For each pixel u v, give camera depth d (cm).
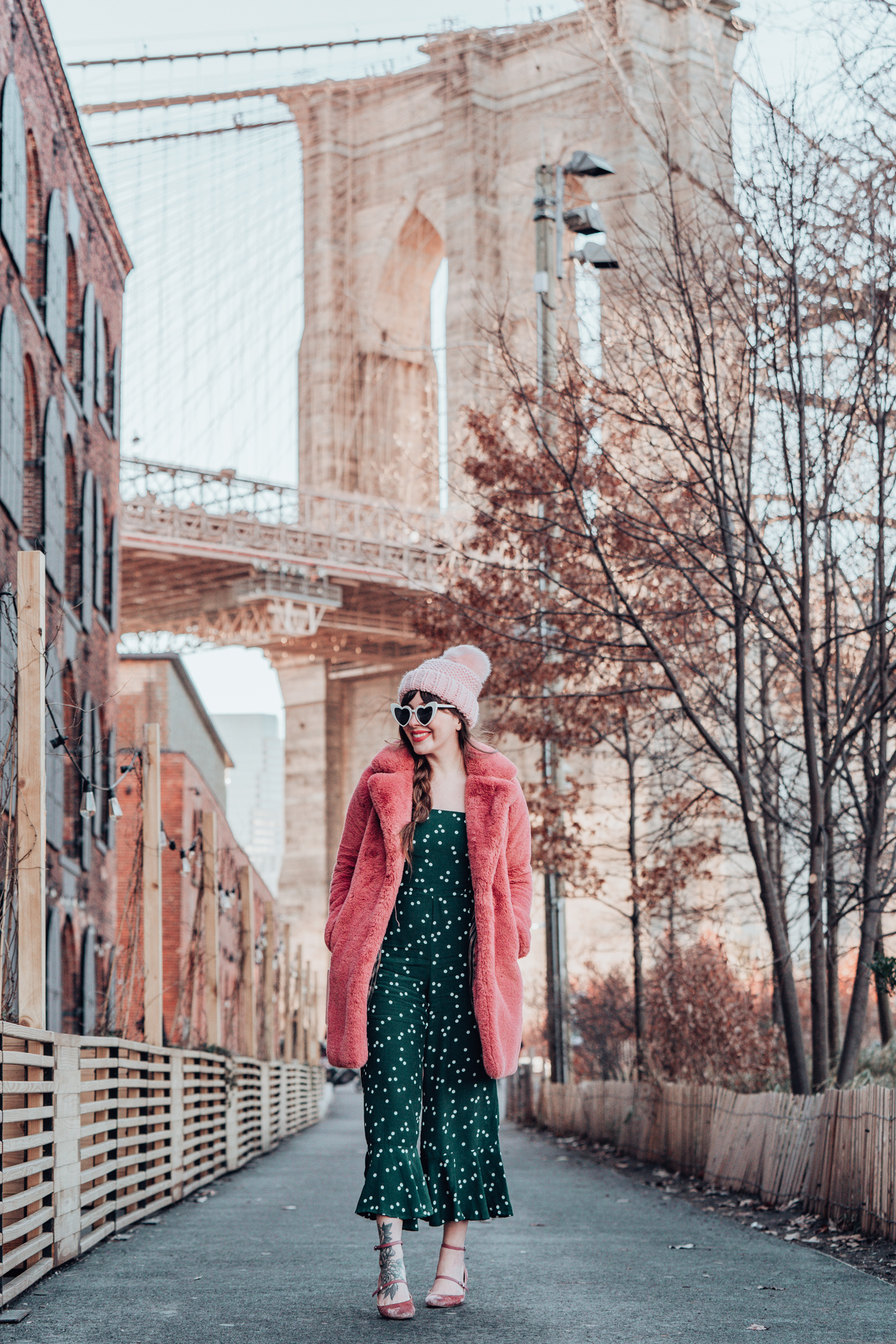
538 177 1758
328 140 9675
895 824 1230
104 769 2370
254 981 2097
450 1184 488
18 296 1734
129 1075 859
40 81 1891
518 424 1605
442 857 492
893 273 1029
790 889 1286
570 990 2686
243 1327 459
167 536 7000
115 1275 587
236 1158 1381
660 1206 938
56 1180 616
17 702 697
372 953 480
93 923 2208
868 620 1165
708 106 1186
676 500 1408
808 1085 1080
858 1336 445
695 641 1352
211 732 4566
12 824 689
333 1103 5066
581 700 1638
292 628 7294
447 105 8900
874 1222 700
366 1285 545
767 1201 892
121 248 2602
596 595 1459
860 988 1066
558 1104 2050
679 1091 1240
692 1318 473
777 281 1086
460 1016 488
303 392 9681
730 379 1175
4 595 743
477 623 1456
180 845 2972
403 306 9812
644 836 1766
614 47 1964
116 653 2570
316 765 8812
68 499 2233
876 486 1128
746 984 1925
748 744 1315
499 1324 458
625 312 1277
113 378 2586
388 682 8656
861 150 1049
